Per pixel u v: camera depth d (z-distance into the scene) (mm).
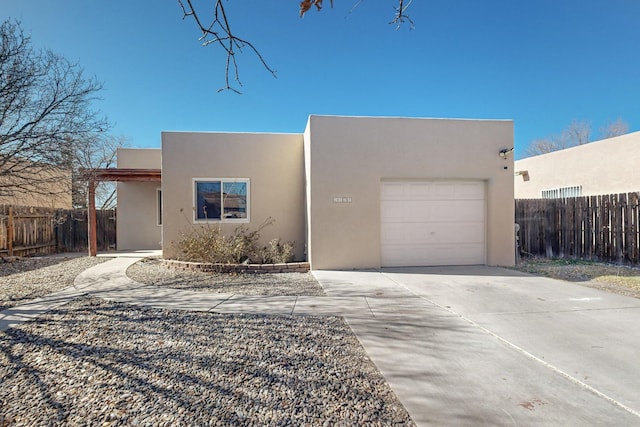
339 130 8953
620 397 2820
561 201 10781
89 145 10164
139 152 14000
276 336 4234
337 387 2992
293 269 8844
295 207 10789
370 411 2627
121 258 11266
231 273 8617
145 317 4973
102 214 14688
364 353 3736
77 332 4352
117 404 2711
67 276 8250
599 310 5285
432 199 9352
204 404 2709
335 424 2459
